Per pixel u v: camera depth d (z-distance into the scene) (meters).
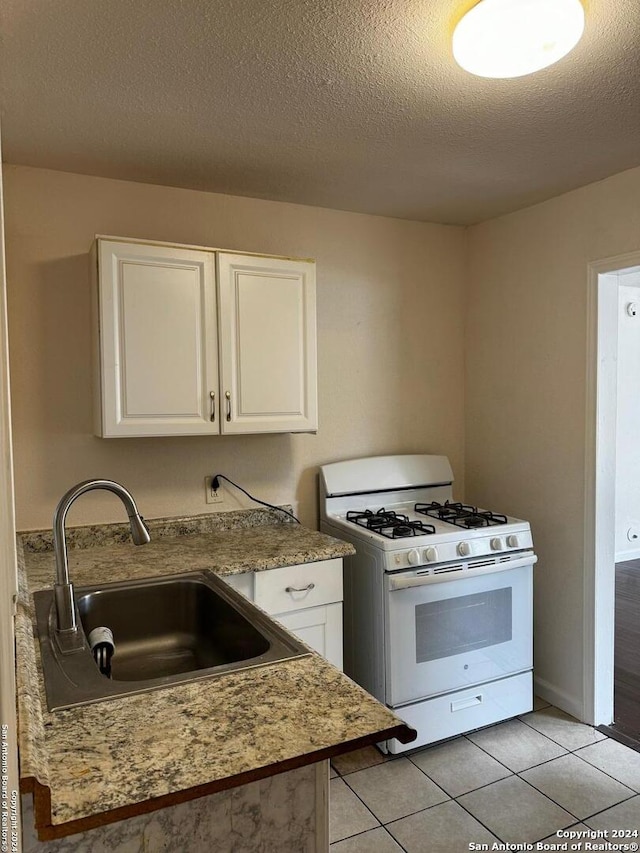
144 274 2.24
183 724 1.07
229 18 1.41
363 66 1.63
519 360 3.02
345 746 1.00
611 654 2.72
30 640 1.24
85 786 0.89
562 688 2.83
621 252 2.49
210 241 2.67
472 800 2.19
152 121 1.96
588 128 2.04
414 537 2.49
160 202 2.57
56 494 2.42
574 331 2.71
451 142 2.14
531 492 2.97
